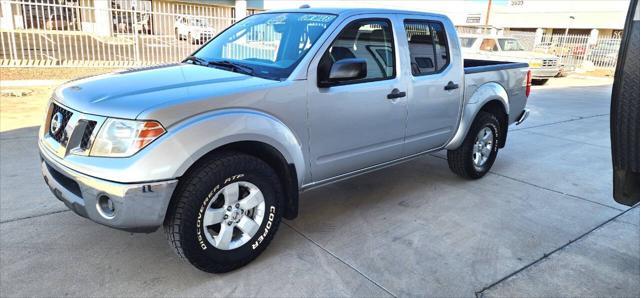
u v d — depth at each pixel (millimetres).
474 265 3516
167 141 2785
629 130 1709
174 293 3033
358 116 3861
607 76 20984
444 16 4770
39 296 2936
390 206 4598
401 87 4180
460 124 4992
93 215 2889
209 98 3010
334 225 4117
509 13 40688
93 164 2785
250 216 3332
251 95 3180
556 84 16797
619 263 3617
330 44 3643
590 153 6938
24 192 4535
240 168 3121
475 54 16344
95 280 3135
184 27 14523
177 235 2961
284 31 3922
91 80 3441
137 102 2873
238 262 3283
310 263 3459
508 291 3195
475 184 5355
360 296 3076
